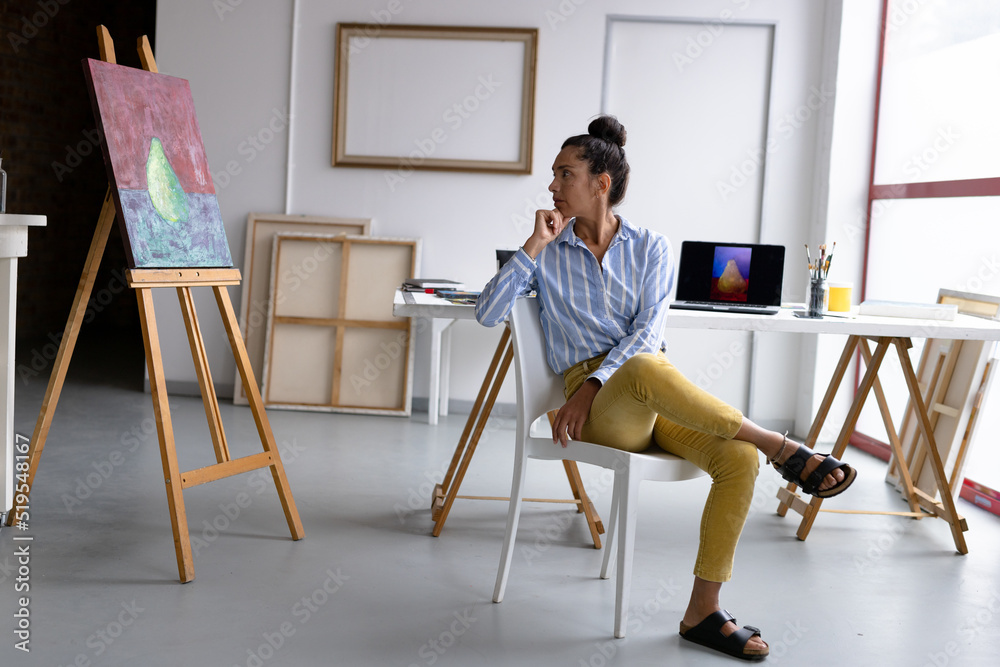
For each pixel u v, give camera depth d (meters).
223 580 2.43
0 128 6.49
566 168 2.31
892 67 4.46
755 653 2.07
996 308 3.15
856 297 4.70
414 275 4.86
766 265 3.07
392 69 4.82
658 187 4.83
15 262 2.68
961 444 3.39
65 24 7.14
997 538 3.09
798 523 3.20
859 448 4.59
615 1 4.73
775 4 4.71
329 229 4.93
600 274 2.34
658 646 2.13
